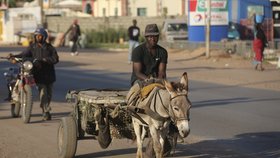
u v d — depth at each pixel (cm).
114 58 3703
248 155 1067
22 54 1433
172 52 3928
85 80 2411
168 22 4784
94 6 7856
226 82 2373
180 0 6862
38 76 1422
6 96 1961
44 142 1181
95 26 6291
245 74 2662
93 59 3625
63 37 5447
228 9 4325
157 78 909
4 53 4053
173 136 893
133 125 898
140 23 6181
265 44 2912
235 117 1505
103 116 945
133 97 895
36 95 1961
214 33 4034
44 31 1411
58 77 2536
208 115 1540
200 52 3669
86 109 986
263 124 1401
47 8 7462
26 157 1046
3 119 1486
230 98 1891
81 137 1044
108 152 1091
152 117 830
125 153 1083
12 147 1131
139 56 930
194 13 4081
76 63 3309
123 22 6253
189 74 2672
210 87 2209
